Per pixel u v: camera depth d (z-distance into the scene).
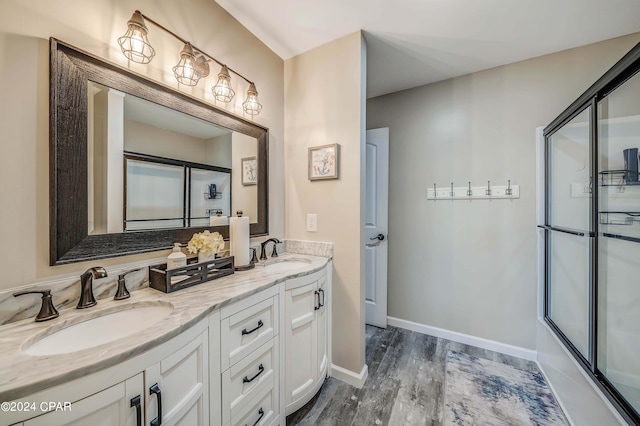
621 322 1.30
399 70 2.16
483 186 2.15
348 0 1.43
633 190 1.33
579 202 1.57
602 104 1.34
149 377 0.70
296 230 1.96
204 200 1.43
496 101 2.11
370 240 2.61
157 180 1.20
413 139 2.45
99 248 0.99
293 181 1.98
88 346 0.84
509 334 2.07
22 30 0.82
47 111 0.87
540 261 1.95
